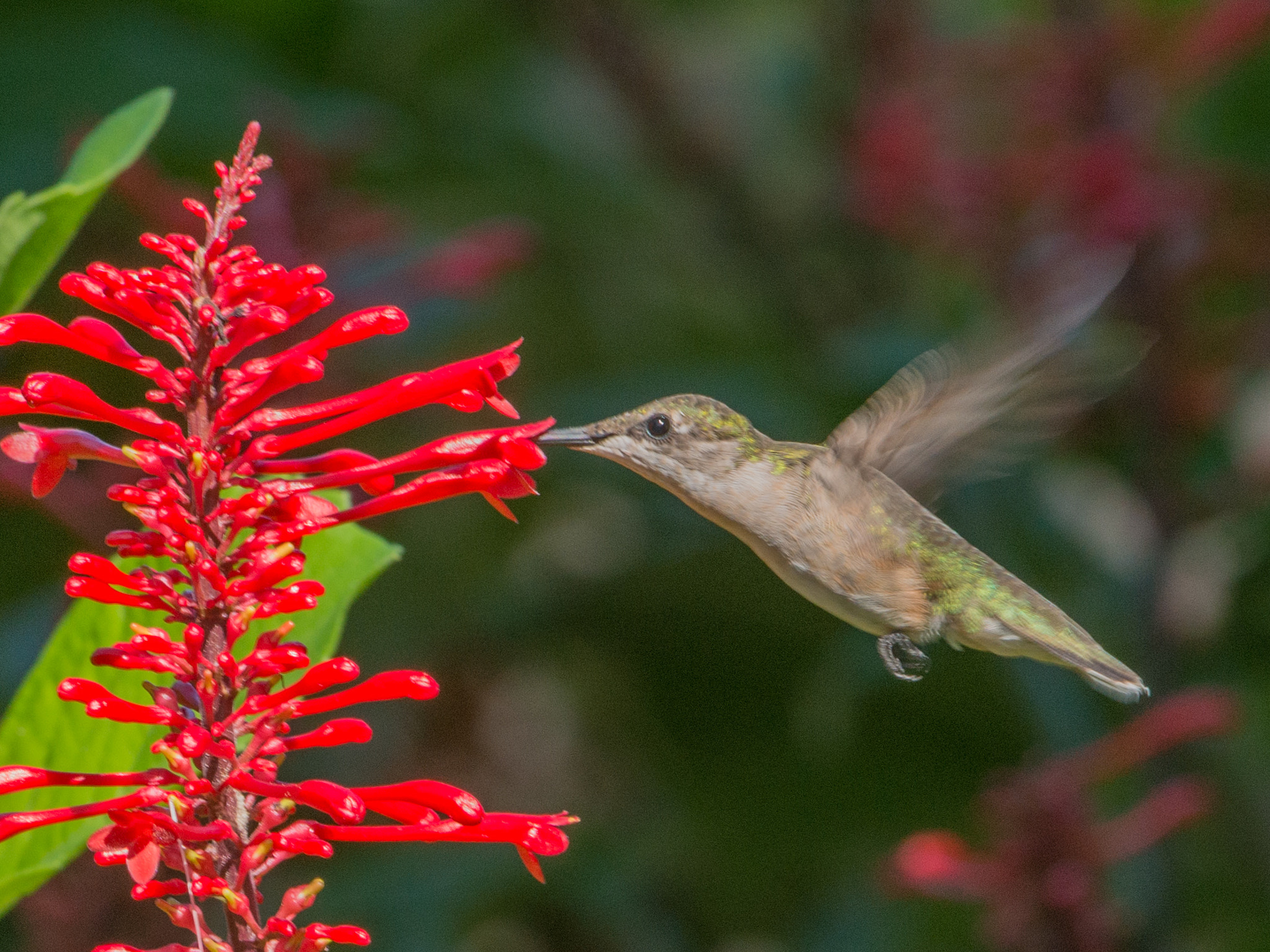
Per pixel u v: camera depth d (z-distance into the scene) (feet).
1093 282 24.76
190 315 12.65
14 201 16.61
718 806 37.27
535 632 36.58
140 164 25.20
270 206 26.16
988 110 35.55
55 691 16.65
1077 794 24.95
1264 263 31.71
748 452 22.34
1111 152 31.63
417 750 38.75
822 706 33.76
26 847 16.31
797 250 41.98
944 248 34.42
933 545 22.65
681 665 37.45
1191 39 33.12
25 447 12.29
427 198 38.81
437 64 39.75
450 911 32.40
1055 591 35.04
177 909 12.22
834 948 34.78
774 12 47.78
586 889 35.45
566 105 42.01
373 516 13.23
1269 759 34.53
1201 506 32.12
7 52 32.37
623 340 40.19
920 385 22.95
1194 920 34.47
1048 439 24.52
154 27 33.45
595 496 38.37
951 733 36.04
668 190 42.04
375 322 12.82
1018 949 25.20
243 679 12.64
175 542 12.19
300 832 12.43
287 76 34.83
